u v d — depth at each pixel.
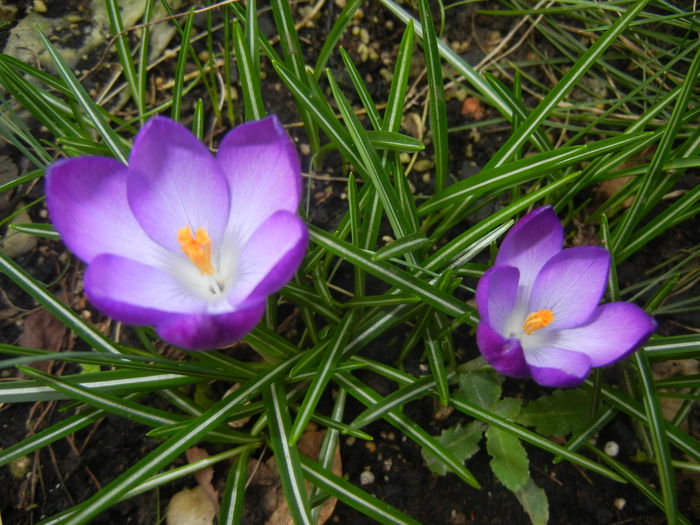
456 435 0.25
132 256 0.19
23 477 0.24
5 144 0.27
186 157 0.19
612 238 0.25
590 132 0.31
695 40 0.31
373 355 0.27
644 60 0.32
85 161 0.18
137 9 0.30
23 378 0.25
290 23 0.24
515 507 0.25
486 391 0.25
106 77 0.30
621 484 0.25
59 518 0.20
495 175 0.22
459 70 0.27
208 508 0.24
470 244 0.21
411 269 0.22
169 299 0.18
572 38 0.32
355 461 0.25
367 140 0.21
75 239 0.17
